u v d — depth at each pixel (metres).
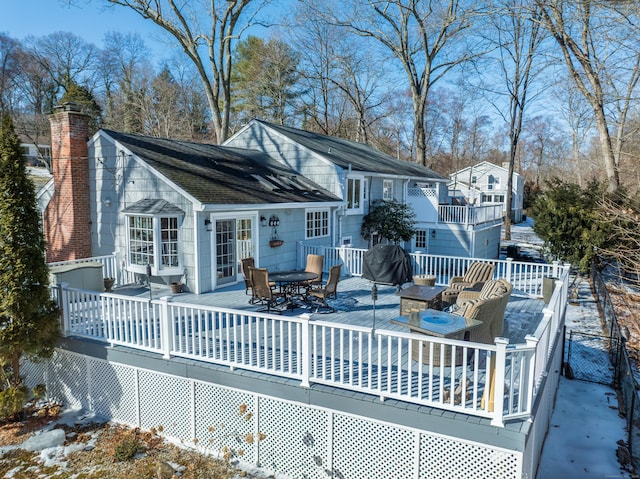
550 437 7.44
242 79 40.81
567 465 6.65
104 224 13.27
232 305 10.34
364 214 19.22
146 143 13.88
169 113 41.75
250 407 6.50
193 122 46.25
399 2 26.66
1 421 7.80
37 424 7.68
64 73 39.97
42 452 6.82
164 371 7.07
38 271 7.52
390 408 5.51
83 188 13.35
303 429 6.17
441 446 5.36
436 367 6.56
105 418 7.86
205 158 15.17
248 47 41.50
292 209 14.77
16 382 7.73
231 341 7.77
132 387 7.52
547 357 6.58
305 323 5.91
